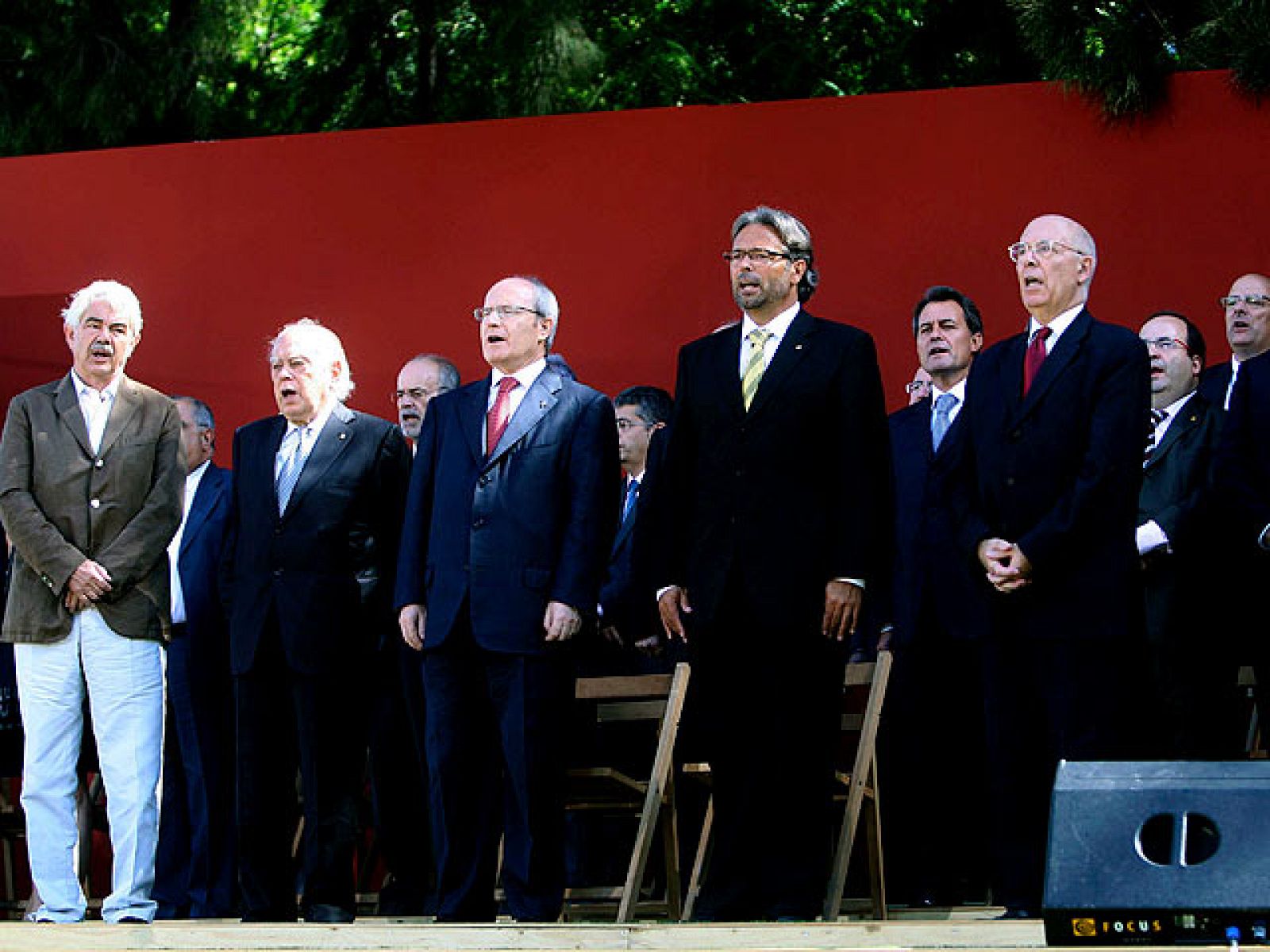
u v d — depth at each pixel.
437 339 19.95
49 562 14.48
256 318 20.36
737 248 13.70
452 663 14.27
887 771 16.33
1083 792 7.68
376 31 34.12
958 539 13.22
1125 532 12.82
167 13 32.34
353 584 15.18
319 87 34.44
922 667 16.14
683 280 19.41
